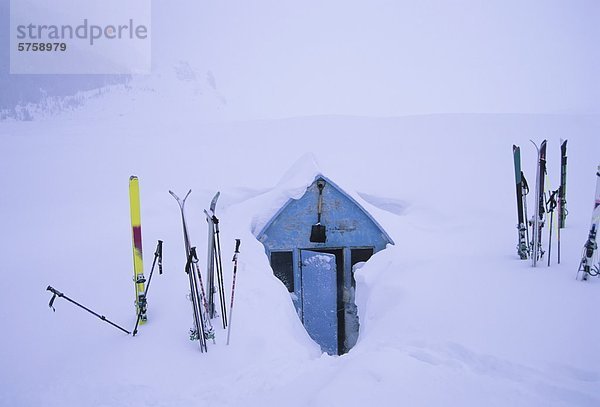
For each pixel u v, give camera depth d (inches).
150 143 904.3
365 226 295.3
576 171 552.4
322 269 278.7
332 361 157.5
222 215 349.4
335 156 746.8
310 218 291.7
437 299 191.9
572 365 128.0
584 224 322.7
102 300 194.7
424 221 391.2
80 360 152.3
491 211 399.2
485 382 122.6
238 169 681.6
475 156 674.2
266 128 1024.9
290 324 208.4
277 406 121.8
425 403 112.7
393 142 822.5
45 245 306.7
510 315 166.2
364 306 242.2
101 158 760.3
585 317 157.5
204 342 157.5
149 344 158.6
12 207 450.3
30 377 145.9
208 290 178.4
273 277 246.7
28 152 801.6
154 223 340.8
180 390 136.1
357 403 113.3
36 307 193.9
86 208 442.6
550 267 216.7
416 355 145.7
